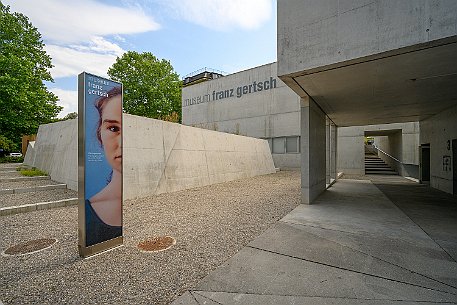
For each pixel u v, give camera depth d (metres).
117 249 3.82
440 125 9.90
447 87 6.22
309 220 5.47
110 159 3.85
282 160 19.81
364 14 4.17
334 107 8.81
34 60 22.47
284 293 2.59
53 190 8.12
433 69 4.90
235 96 22.81
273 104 20.34
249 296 2.54
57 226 4.89
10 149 20.11
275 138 20.25
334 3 4.50
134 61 30.50
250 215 5.94
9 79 18.47
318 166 8.64
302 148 7.37
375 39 4.07
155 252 3.70
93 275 2.98
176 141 10.27
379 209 6.57
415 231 4.68
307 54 4.84
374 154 27.91
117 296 2.54
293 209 6.59
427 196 8.60
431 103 8.18
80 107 3.51
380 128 17.19
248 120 21.86
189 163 10.83
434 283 2.79
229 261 3.38
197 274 3.02
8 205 6.21
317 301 2.45
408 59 4.35
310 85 6.06
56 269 3.13
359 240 4.20
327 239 4.25
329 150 11.48
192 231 4.72
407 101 7.87
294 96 19.19
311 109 7.49
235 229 4.84
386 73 5.11
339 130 18.33
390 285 2.75
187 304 2.40
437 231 4.67
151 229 4.84
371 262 3.34
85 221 3.47
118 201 3.95
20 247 3.85
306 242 4.11
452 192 8.98
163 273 3.04
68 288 2.69
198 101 25.81
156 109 31.36
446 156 9.44
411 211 6.34
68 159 8.77
